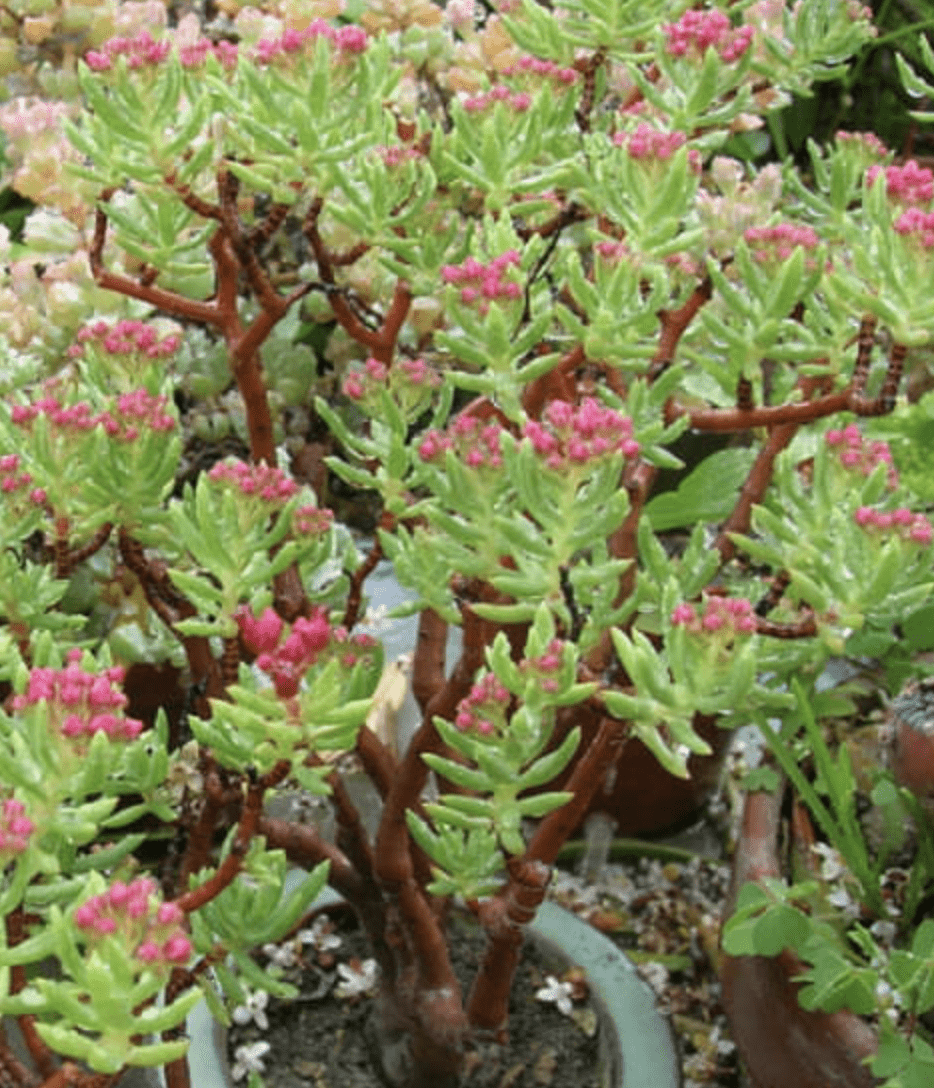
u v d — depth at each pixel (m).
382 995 1.10
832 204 1.06
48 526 0.97
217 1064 1.08
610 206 0.95
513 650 1.27
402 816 1.03
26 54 1.34
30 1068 1.09
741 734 1.41
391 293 1.23
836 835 1.12
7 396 1.09
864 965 1.10
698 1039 1.24
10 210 1.50
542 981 1.14
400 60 1.27
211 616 1.00
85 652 0.88
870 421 1.07
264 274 0.98
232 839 0.92
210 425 1.28
